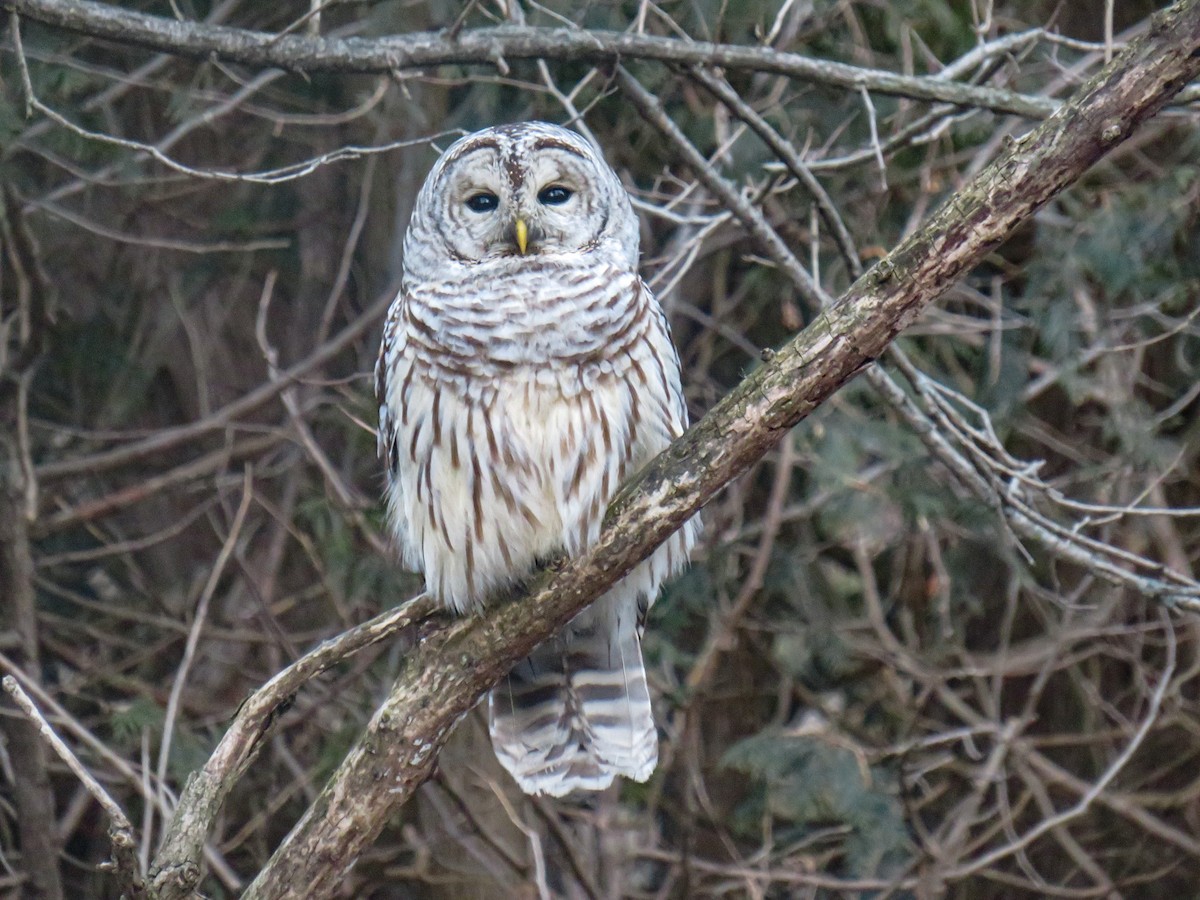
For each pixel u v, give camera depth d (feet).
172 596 43.09
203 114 35.37
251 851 38.78
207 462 39.88
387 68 27.58
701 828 41.11
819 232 36.78
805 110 38.19
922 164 37.06
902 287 18.61
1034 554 41.14
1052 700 42.80
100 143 36.63
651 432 24.54
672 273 37.70
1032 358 38.58
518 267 24.85
